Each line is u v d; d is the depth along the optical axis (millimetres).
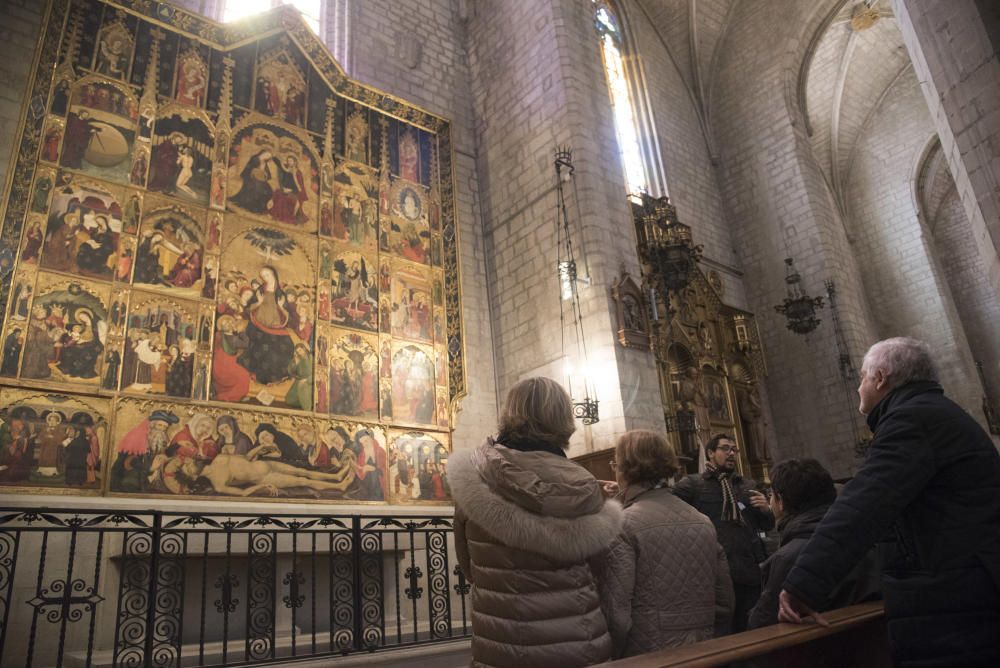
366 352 12656
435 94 16516
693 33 22922
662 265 16766
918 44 7047
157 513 6641
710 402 17297
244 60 12758
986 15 6262
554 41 15203
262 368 11188
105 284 10070
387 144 14539
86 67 10844
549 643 2592
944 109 6746
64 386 9297
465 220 15742
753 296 21094
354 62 15164
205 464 10070
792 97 22000
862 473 2531
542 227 14430
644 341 13023
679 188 20812
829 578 2412
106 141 10719
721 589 3535
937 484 2488
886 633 2811
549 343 13695
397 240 13961
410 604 10609
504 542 2682
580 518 2715
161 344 10289
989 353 26719
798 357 19562
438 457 12961
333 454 11469
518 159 15453
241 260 11562
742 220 21906
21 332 9203
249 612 6727
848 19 23562
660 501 3441
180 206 11148
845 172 28141
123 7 11469
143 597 8016
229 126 12125
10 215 9547
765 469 17609
